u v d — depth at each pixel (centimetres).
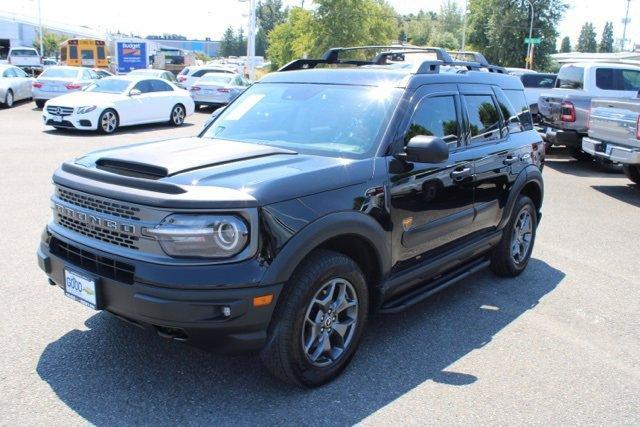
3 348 390
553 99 1272
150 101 1720
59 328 422
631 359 425
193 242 307
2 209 729
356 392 361
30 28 7350
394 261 406
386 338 440
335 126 425
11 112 1995
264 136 440
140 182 324
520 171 557
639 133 914
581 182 1138
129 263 316
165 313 306
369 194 374
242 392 353
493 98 540
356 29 3716
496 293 545
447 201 453
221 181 328
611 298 545
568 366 410
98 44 4103
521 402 361
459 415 343
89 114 1503
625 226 815
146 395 345
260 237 314
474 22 6450
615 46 9588
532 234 601
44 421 316
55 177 368
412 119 426
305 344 349
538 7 5997
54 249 365
